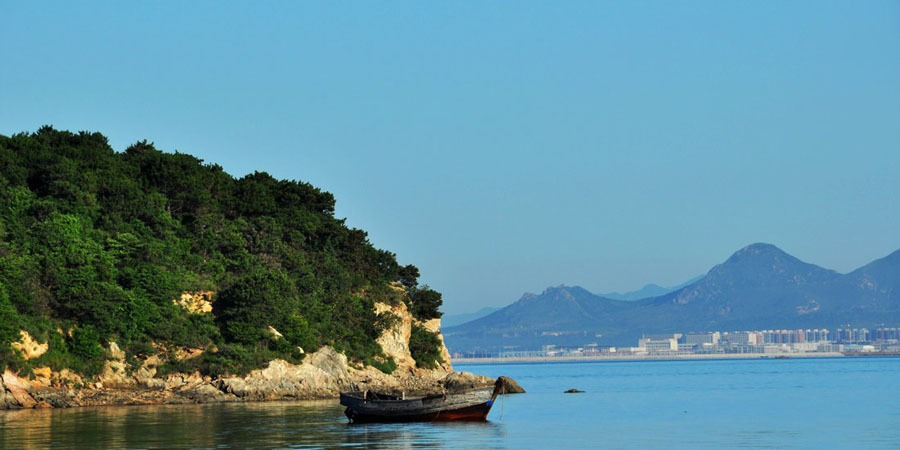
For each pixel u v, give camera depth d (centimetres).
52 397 14475
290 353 17475
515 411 14762
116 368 15788
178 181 19538
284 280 18488
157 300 16762
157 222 18500
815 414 14150
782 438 10531
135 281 16750
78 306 15812
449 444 9700
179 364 16338
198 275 17962
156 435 10319
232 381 16138
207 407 14462
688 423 12481
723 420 13025
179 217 19662
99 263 16512
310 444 9588
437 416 11944
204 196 19612
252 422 11794
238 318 17375
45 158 18612
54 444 9525
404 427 11275
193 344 16612
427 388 19075
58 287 16012
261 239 19800
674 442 10144
